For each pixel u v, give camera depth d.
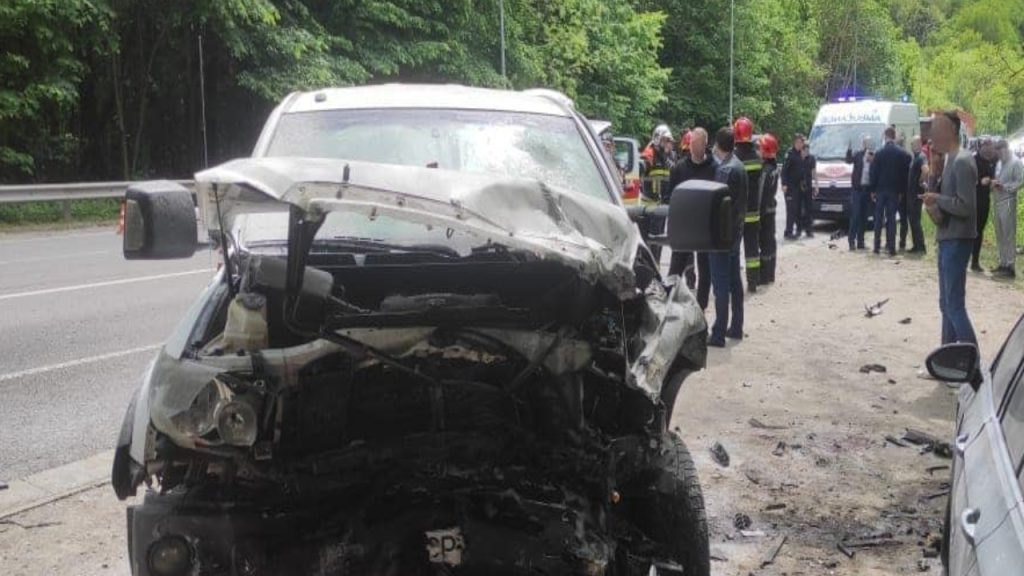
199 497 3.04
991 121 49.78
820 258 15.31
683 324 3.65
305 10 23.31
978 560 2.35
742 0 46.69
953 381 3.86
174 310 9.81
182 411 2.84
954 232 7.33
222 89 23.52
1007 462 2.71
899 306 10.95
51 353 8.02
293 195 2.69
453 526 3.12
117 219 19.31
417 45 25.09
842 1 65.56
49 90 19.44
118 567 4.34
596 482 3.33
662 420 3.52
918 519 5.11
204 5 20.39
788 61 55.31
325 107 4.83
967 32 67.88
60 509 4.95
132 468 3.23
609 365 3.36
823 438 6.37
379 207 2.72
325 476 3.06
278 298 3.01
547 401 3.22
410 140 4.56
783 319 10.22
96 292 10.75
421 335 3.01
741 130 11.46
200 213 2.86
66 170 22.78
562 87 32.28
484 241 3.43
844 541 4.84
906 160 15.34
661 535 3.76
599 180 4.55
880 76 68.50
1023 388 2.98
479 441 3.15
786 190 18.22
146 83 22.83
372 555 3.09
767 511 5.19
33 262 13.06
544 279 3.29
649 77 37.25
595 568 3.15
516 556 3.14
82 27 20.22
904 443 6.27
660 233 4.98
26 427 6.22
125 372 7.50
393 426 3.20
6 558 4.40
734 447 6.16
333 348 2.94
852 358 8.50
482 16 27.48
